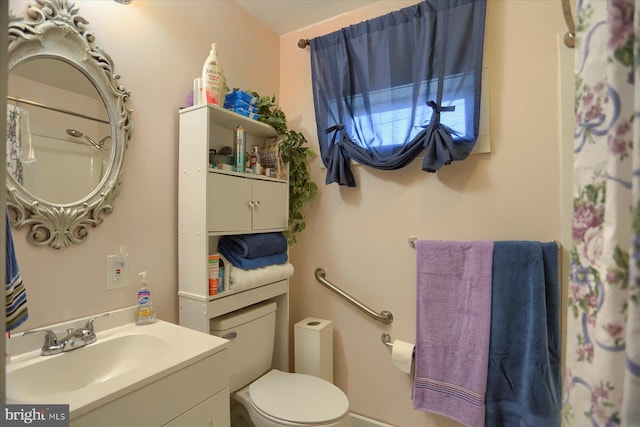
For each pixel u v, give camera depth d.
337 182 1.67
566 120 1.26
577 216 0.46
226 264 1.36
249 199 1.46
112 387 0.72
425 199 1.55
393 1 1.62
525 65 1.34
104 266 1.10
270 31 1.93
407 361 1.47
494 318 1.29
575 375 0.45
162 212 1.29
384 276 1.65
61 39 0.98
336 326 1.80
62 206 0.98
